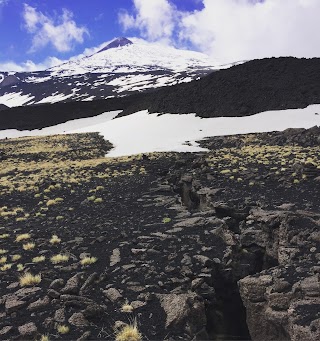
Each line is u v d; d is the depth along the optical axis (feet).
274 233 56.95
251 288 40.24
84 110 414.62
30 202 91.50
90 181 113.39
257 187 87.71
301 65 289.33
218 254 50.47
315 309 32.17
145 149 189.88
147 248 52.19
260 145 162.09
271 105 245.24
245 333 44.21
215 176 102.58
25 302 36.40
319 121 210.38
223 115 246.27
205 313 39.78
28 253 53.11
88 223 68.69
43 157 186.39
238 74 293.84
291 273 40.47
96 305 34.86
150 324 33.19
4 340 30.35
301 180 89.61
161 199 84.74
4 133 360.89
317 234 49.85
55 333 31.65
